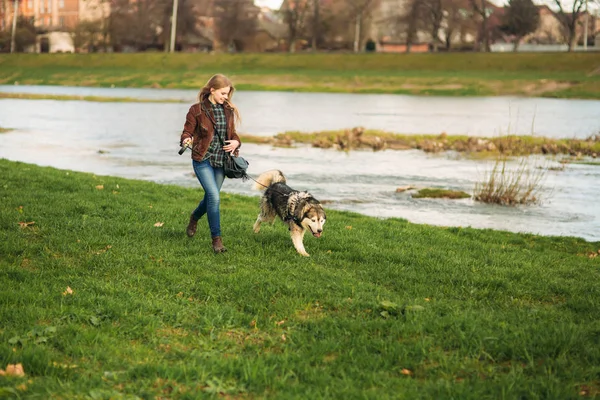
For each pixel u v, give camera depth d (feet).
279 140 89.10
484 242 32.94
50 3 374.22
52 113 130.72
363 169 68.03
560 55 241.35
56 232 27.37
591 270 26.02
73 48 355.36
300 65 264.31
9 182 39.91
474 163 73.15
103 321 17.98
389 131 104.58
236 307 19.79
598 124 116.37
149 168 65.82
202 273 22.71
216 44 345.72
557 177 63.62
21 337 16.26
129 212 32.32
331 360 15.96
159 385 14.17
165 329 17.88
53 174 46.01
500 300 21.13
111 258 24.07
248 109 147.95
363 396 13.70
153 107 150.61
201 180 24.93
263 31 345.72
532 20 310.45
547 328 17.62
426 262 25.29
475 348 16.49
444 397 13.79
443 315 19.33
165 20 341.21
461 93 204.13
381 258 25.72
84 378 14.17
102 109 142.51
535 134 99.66
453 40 350.43
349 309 19.61
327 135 92.38
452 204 50.57
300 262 24.62
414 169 68.54
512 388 14.16
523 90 204.23
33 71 270.05
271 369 14.93
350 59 264.31
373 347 16.58
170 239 27.25
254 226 29.07
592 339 17.24
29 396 13.20
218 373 14.93
